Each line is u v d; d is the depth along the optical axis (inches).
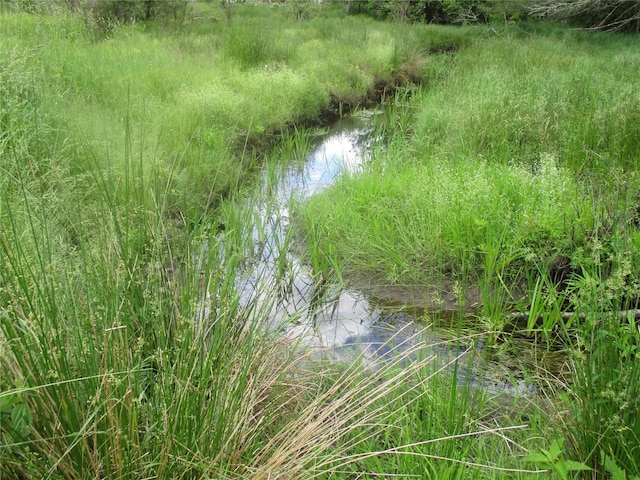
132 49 390.3
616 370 96.7
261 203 226.5
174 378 89.9
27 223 112.4
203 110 289.6
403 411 110.3
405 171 244.4
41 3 393.4
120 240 104.0
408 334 155.6
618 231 132.0
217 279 115.1
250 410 102.5
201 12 654.5
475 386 127.0
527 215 182.7
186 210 188.7
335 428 99.0
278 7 792.9
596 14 712.4
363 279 188.4
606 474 95.4
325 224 208.1
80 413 80.6
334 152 327.9
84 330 86.9
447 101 355.3
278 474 90.3
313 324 156.5
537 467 93.6
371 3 873.5
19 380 75.4
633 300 133.0
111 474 81.1
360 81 463.8
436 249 189.2
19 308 83.0
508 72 404.8
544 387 128.9
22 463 73.9
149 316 103.5
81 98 257.0
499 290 161.0
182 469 85.4
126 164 106.6
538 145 259.4
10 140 148.9
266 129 323.6
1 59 195.5
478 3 810.8
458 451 99.5
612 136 247.1
